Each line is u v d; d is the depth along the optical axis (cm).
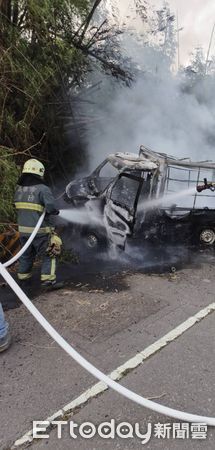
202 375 275
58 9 510
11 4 475
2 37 467
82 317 357
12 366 283
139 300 396
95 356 296
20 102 515
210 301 400
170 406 243
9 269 475
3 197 461
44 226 403
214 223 573
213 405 246
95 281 450
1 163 458
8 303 385
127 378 270
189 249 585
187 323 350
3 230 481
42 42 506
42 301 391
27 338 321
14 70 466
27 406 242
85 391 256
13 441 217
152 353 301
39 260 513
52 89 573
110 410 241
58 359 291
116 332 332
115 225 526
